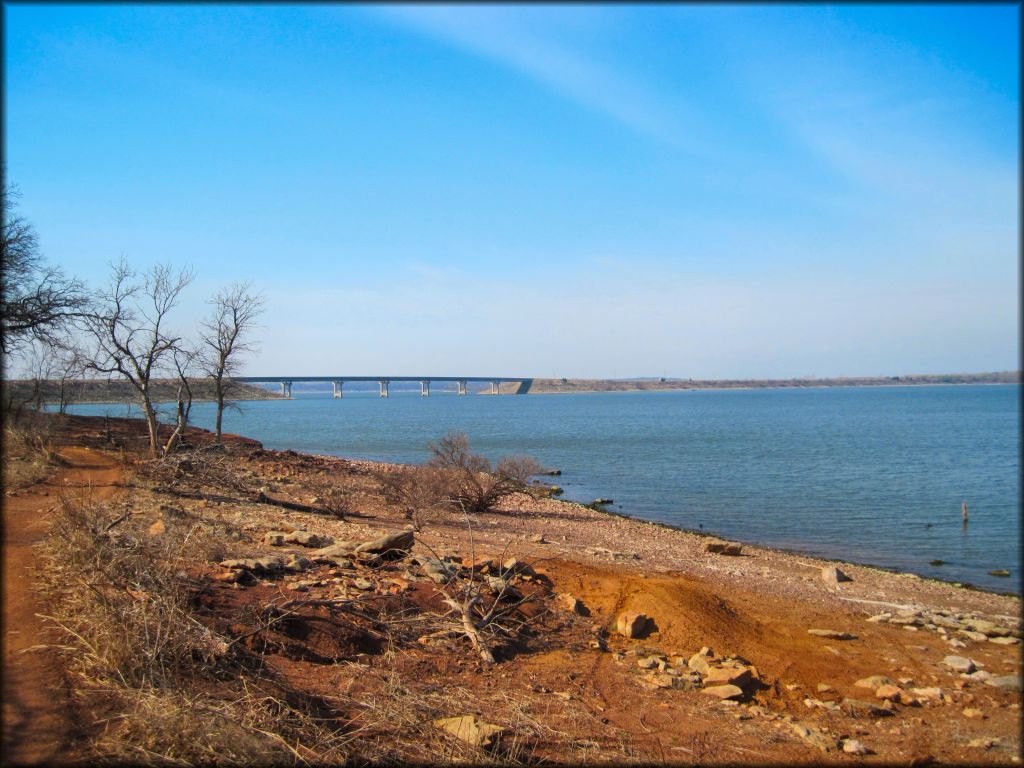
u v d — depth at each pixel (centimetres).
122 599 676
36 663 579
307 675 697
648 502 3359
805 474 4400
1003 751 713
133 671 573
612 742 650
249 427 9312
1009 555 2345
